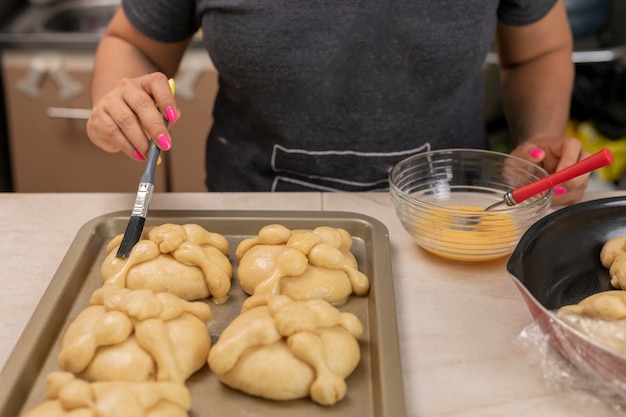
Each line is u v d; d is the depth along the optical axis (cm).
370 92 105
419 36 102
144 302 65
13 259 84
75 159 185
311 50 102
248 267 75
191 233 79
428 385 64
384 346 65
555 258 78
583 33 187
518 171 94
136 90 90
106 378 61
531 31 118
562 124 120
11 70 176
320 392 61
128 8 115
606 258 78
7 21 191
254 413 61
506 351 68
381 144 109
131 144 89
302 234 77
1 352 68
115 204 98
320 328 65
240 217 88
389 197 100
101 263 82
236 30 103
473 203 95
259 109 108
